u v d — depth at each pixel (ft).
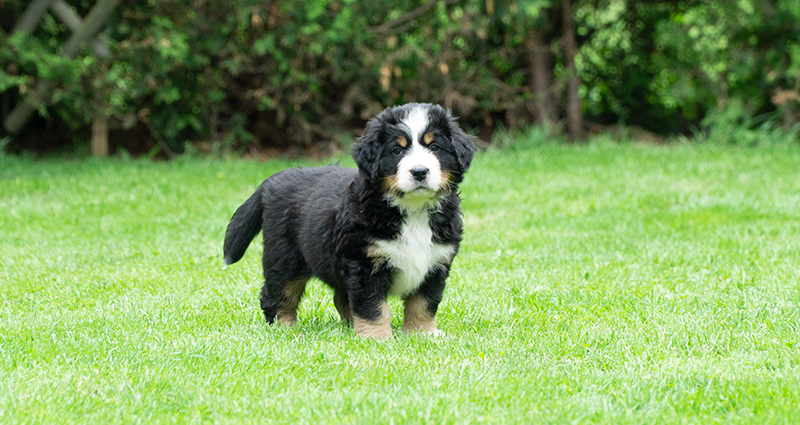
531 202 29.55
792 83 45.39
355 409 10.30
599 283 17.98
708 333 13.69
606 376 11.59
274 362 12.21
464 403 10.55
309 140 43.16
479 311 15.99
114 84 39.42
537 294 17.02
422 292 14.44
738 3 44.19
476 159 39.60
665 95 45.47
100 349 12.76
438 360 12.46
